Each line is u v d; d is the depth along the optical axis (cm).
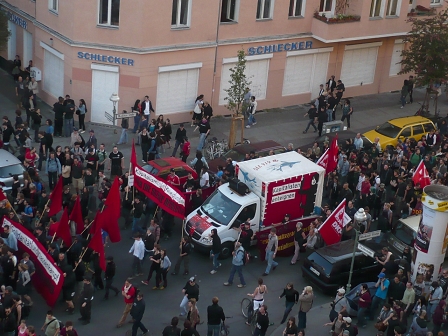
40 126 3164
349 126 3559
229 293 2208
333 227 2283
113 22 3206
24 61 3809
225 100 3588
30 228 2225
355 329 1850
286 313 2023
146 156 2972
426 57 3600
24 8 3653
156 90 3341
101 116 3375
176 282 2247
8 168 2516
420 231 2153
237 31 3459
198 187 2684
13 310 1850
